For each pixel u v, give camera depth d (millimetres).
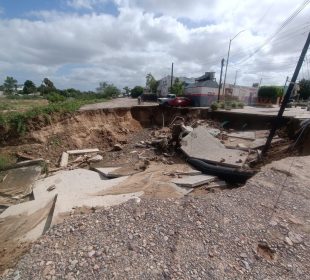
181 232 4516
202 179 9352
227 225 4797
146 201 5820
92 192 8250
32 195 8547
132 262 3756
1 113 12727
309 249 4273
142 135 18016
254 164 10602
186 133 13797
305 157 9539
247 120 18500
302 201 5891
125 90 71875
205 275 3607
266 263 3943
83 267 3662
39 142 12641
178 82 39000
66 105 15781
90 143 14906
